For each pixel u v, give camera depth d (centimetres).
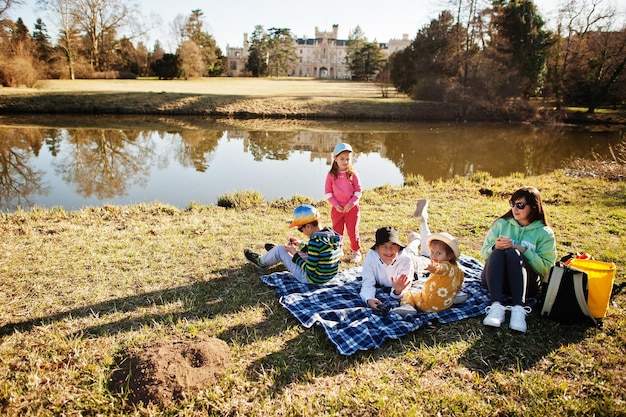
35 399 256
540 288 375
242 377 277
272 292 393
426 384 273
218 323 340
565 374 282
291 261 416
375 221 633
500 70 2800
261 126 2172
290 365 292
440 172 1212
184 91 3170
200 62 5906
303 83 5862
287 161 1308
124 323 338
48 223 579
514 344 314
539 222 366
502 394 265
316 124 2347
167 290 394
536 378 277
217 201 776
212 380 272
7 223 574
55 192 904
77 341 309
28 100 2364
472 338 320
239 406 254
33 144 1469
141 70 5884
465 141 1895
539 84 2927
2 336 318
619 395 262
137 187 956
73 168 1152
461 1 2845
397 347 312
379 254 379
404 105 2803
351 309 346
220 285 407
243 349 306
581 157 1517
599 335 323
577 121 2853
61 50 4528
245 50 10644
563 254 493
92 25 4647
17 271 423
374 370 287
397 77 3406
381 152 1552
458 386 272
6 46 2922
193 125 2109
